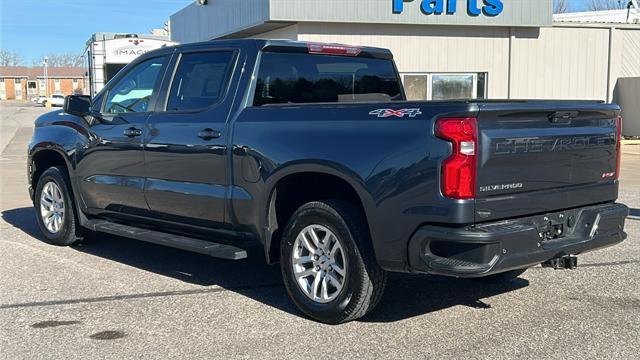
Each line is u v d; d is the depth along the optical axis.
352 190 4.80
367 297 4.59
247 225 5.20
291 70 5.65
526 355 4.21
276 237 5.14
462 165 4.04
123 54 20.19
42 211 7.44
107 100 6.61
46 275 6.13
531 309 5.15
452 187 4.05
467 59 18.08
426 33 17.56
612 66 19.62
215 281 5.96
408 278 6.08
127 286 5.78
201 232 5.66
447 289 5.71
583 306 5.22
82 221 6.85
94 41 19.89
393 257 4.35
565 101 4.75
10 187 12.04
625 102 19.80
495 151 4.18
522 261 4.25
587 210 4.89
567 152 4.68
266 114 5.08
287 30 17.25
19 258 6.78
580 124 4.82
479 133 4.10
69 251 7.12
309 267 4.91
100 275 6.14
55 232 7.28
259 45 5.43
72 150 6.78
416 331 4.65
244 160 5.11
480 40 18.14
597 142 4.95
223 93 5.45
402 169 4.24
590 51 19.34
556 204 4.63
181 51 5.94
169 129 5.71
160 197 5.82
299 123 4.84
